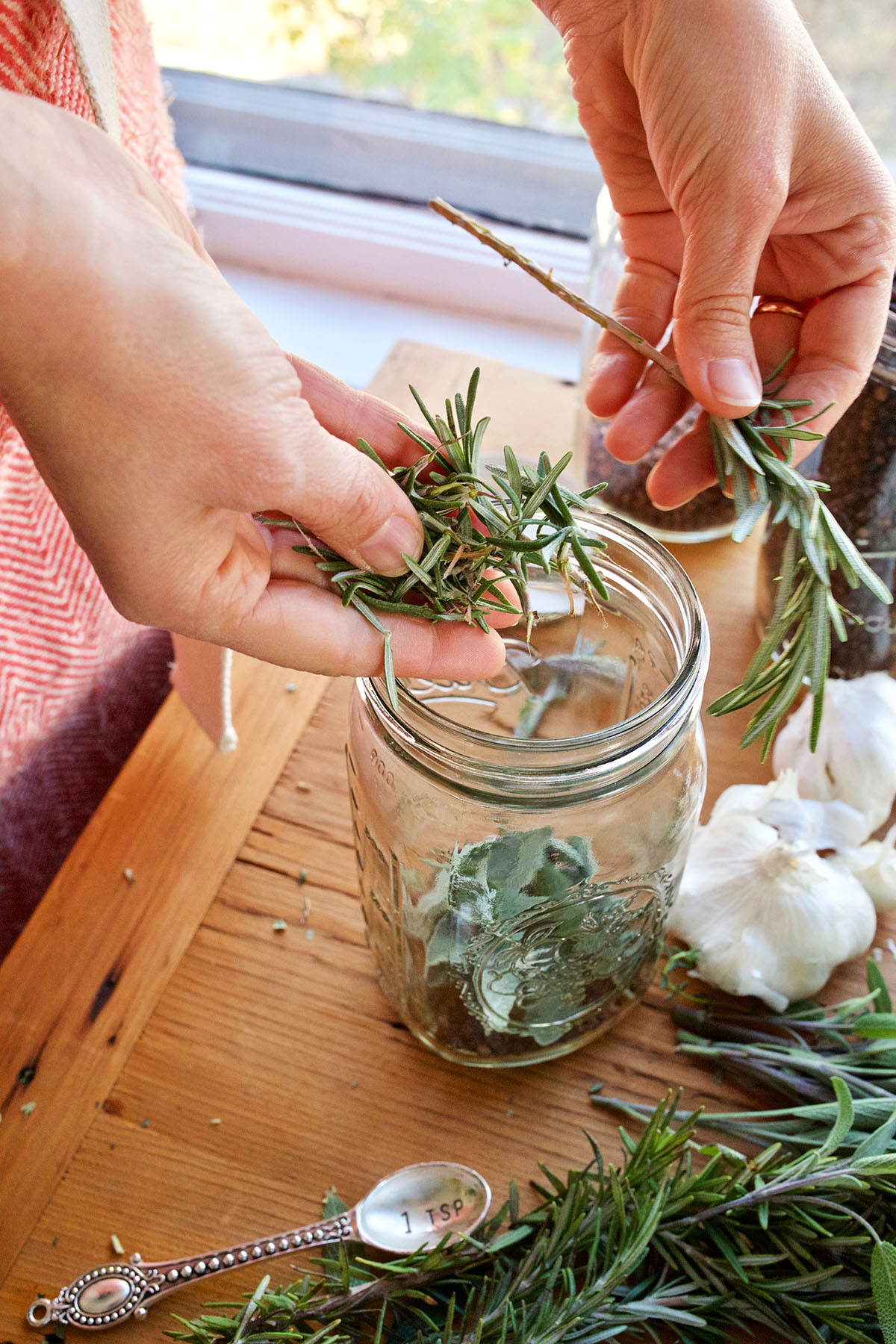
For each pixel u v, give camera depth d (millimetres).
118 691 598
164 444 285
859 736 438
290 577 339
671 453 390
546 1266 329
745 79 343
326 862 442
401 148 694
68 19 340
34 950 419
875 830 455
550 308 716
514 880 330
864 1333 334
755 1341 346
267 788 459
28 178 263
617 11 369
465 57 651
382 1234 360
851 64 542
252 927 426
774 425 372
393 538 312
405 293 747
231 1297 356
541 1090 394
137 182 289
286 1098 392
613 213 468
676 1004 414
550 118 659
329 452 297
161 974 415
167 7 673
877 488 420
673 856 354
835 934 396
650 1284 341
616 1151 381
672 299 433
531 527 350
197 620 317
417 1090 394
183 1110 388
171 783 459
